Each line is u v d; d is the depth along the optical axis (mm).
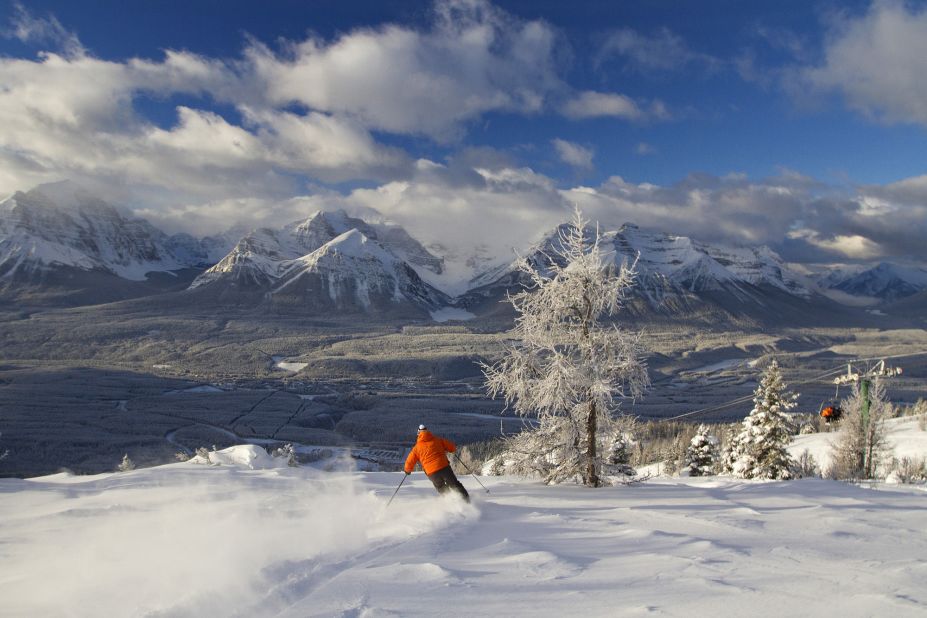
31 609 4371
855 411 25734
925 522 7051
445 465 9656
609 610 3664
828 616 3492
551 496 10469
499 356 14445
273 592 4383
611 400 13711
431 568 4691
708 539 5941
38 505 10062
